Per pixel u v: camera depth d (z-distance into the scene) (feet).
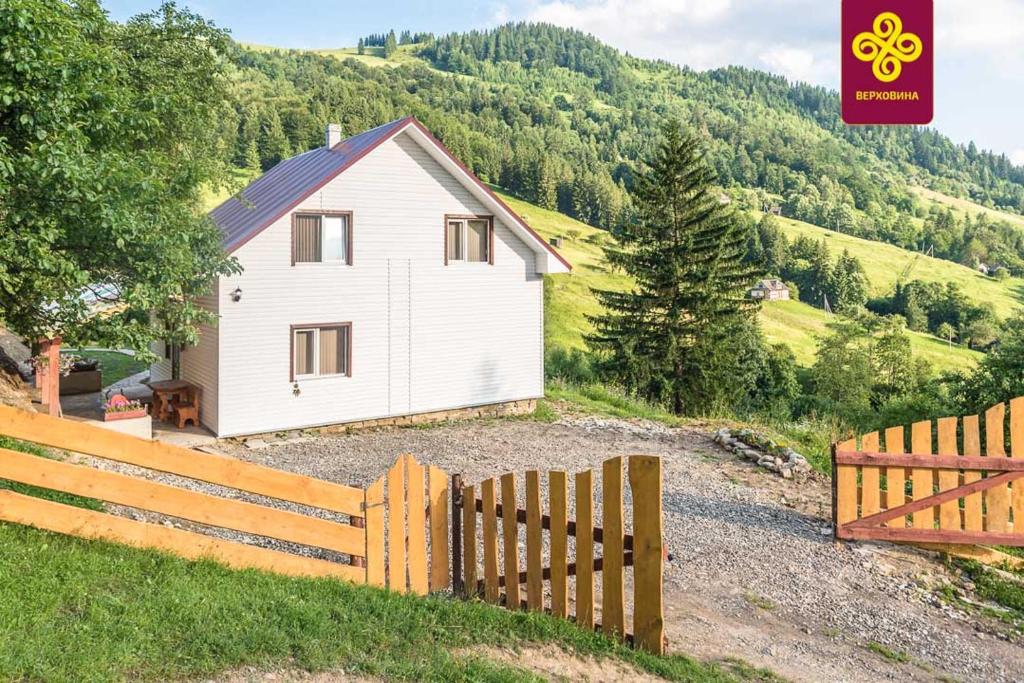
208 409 61.82
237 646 20.17
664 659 24.81
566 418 74.74
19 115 39.09
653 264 140.67
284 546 34.42
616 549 25.26
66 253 42.06
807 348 330.34
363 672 20.52
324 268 63.77
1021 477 39.45
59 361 55.77
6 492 24.16
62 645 18.62
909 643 31.22
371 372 66.80
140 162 46.57
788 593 34.73
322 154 71.36
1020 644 32.37
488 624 24.93
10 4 37.14
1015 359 73.87
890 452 40.55
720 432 65.51
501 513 27.76
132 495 24.93
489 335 73.46
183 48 70.74
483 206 71.87
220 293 59.06
